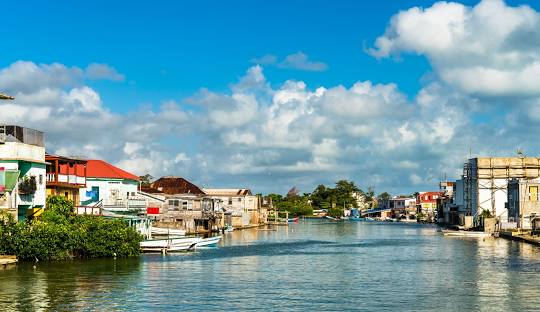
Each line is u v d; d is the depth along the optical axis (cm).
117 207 8269
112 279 4922
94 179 9206
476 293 4478
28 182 6084
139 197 10038
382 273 5597
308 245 9175
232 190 16912
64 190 7519
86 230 6225
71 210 6725
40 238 5734
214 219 12338
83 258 6178
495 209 14075
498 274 5475
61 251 5919
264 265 6172
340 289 4647
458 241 10131
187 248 7688
